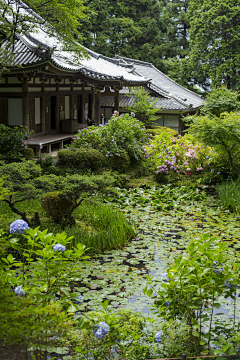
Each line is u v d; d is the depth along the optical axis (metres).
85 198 7.61
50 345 2.60
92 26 38.50
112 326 3.09
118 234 7.64
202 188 12.95
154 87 30.80
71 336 3.05
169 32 45.44
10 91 14.91
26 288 3.17
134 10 42.38
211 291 3.29
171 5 45.31
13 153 12.78
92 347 3.06
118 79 19.84
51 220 7.76
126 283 5.62
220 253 3.22
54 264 3.23
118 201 10.96
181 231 8.48
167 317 3.36
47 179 7.35
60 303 3.17
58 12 11.71
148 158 15.41
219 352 2.88
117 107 21.66
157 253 7.09
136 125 16.19
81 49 12.63
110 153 13.72
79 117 22.02
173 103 29.25
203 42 38.72
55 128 18.59
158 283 5.62
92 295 5.13
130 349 3.24
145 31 42.38
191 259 3.18
